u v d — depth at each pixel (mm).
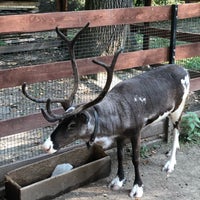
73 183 3980
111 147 4566
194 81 5211
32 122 4105
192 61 7070
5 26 3760
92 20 4234
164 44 6730
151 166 4508
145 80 3975
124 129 3740
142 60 4676
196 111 5434
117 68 4512
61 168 4059
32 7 11211
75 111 3350
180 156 4730
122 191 4039
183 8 4852
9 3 11047
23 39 8469
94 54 6727
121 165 4074
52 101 3426
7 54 7938
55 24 4020
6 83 3867
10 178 3779
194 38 6246
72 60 3574
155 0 13289
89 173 4082
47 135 5027
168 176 4324
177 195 4004
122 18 4422
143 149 4766
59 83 6211
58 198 3877
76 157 4297
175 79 4168
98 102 3369
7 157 4504
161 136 5012
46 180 3754
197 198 3963
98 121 3539
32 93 6020
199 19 8188
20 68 3904
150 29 6629
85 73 4301
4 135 3975
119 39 6828
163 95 4004
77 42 6637
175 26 4793
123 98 3732
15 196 3684
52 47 7977
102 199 3906
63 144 3443
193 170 4453
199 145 5004
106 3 7039
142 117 3830
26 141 4875
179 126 4676
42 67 4023
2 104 5754
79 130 3438
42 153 4453
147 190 4070
